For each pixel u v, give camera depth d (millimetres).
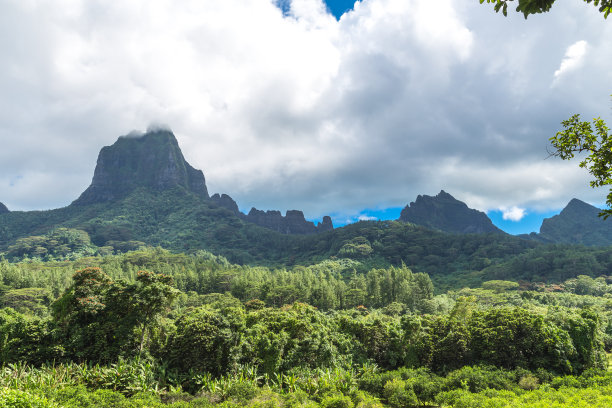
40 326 46406
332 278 156250
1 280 131750
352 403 40625
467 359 54125
